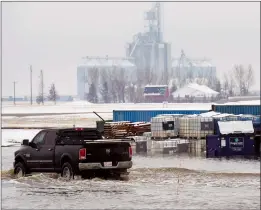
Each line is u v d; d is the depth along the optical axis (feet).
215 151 164.96
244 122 167.32
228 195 86.22
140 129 201.36
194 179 104.53
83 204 79.05
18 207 77.00
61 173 103.04
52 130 106.11
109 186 95.45
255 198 83.25
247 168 128.16
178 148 176.24
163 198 83.41
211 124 175.42
